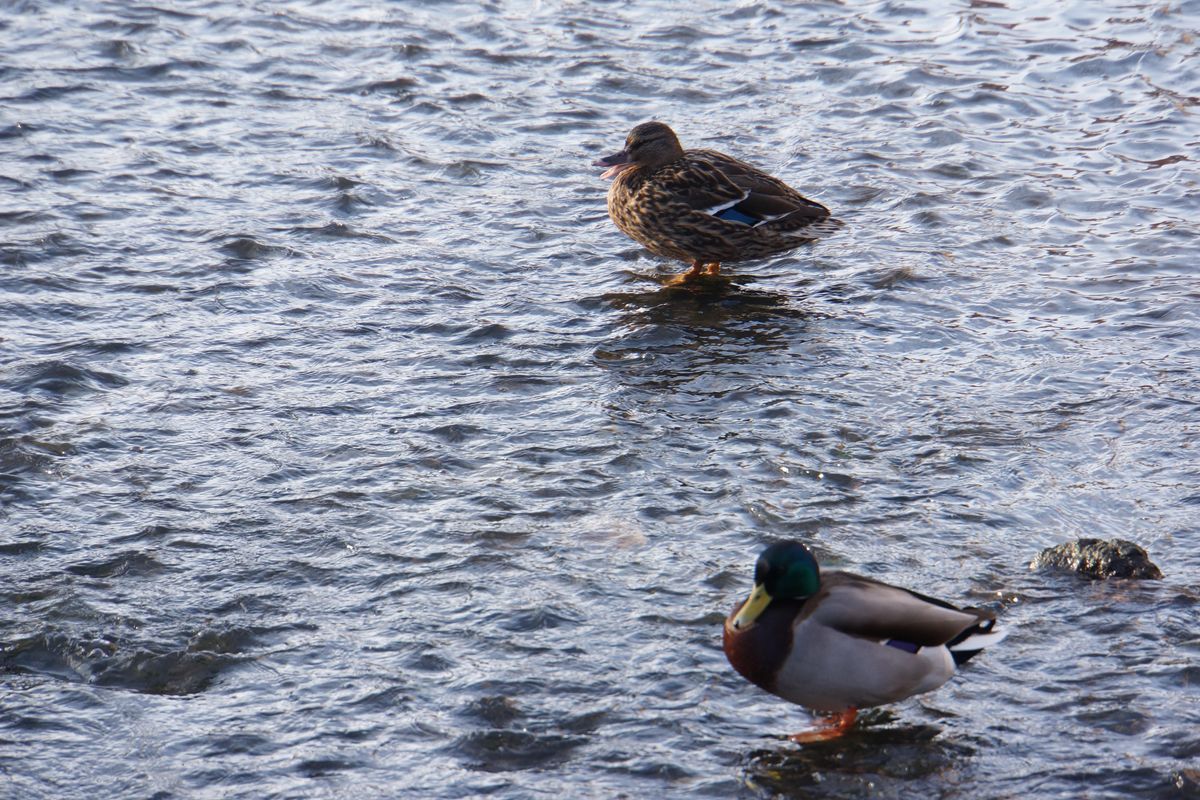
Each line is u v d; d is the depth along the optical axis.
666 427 11.20
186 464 10.50
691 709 7.78
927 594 8.80
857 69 20.59
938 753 7.39
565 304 13.77
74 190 15.98
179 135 17.80
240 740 7.48
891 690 7.31
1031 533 9.68
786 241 14.21
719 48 21.45
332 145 17.72
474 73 20.38
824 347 12.79
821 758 7.36
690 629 8.51
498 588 8.94
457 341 12.88
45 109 18.33
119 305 13.33
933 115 18.97
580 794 7.06
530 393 11.84
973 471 10.55
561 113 18.95
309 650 8.28
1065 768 7.24
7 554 9.20
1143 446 10.98
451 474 10.45
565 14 22.86
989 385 12.09
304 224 15.40
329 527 9.65
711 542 9.51
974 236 15.48
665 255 14.58
